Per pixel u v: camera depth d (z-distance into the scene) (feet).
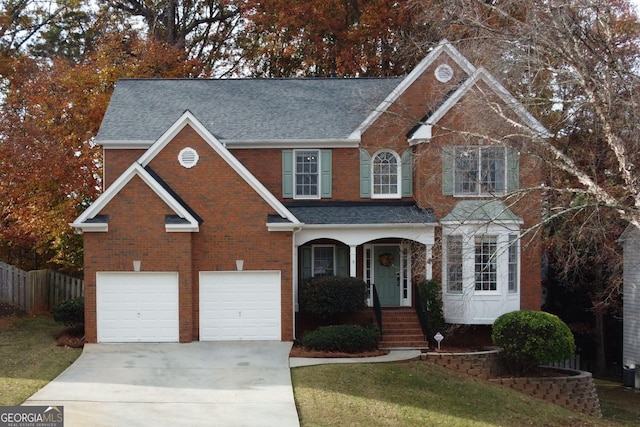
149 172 74.18
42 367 61.21
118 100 88.74
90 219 71.82
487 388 64.64
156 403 51.60
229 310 74.23
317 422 48.57
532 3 60.13
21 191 91.04
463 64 83.71
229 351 69.10
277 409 50.78
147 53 117.91
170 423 47.16
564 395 70.23
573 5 59.47
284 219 74.38
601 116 59.41
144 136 82.53
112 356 66.28
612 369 100.99
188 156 74.59
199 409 50.42
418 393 58.85
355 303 75.56
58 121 100.83
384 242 86.33
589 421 61.62
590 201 66.39
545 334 70.03
